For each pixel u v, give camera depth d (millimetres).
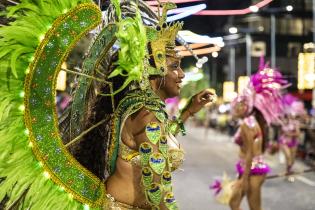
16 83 2570
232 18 36062
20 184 2604
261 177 5984
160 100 2744
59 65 2646
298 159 15625
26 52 2566
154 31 2799
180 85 2906
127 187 2768
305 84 18781
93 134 2914
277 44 35750
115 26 2650
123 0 3055
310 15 35375
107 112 2904
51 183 2682
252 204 6031
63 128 3035
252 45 36875
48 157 2682
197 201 8445
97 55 2785
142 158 2600
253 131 5879
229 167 14023
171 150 2785
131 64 2510
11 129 2576
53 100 2670
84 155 2920
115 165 2812
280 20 35750
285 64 34344
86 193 2779
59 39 2629
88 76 2709
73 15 2648
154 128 2623
